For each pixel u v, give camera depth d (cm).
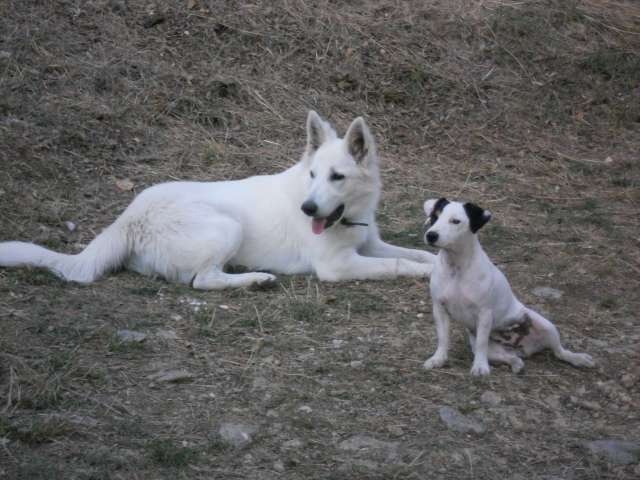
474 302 700
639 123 1518
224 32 1484
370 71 1497
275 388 696
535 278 974
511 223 1149
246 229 975
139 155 1211
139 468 577
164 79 1361
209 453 603
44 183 1093
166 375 699
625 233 1132
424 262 1014
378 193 978
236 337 785
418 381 717
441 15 1656
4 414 625
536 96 1531
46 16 1405
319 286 941
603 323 870
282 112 1373
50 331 757
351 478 583
